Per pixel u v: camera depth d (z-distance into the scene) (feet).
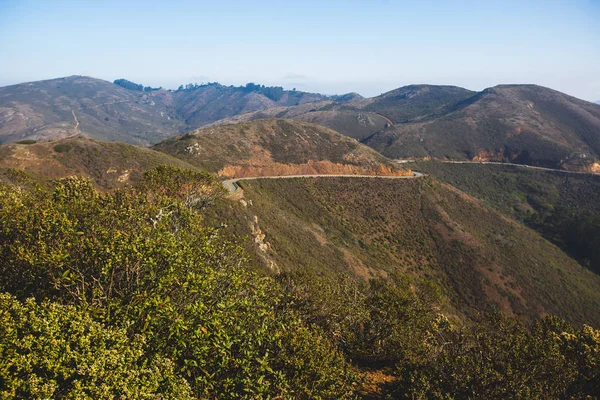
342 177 273.75
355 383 38.99
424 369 43.96
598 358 41.70
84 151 164.45
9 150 151.53
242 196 163.22
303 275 68.03
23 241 32.12
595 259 272.51
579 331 49.65
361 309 63.67
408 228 242.58
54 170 150.20
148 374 23.44
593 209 379.76
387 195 266.36
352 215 239.30
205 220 113.91
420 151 499.51
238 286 34.09
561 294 214.28
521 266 226.58
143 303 26.73
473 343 48.55
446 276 211.82
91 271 30.32
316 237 182.19
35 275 29.01
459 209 273.95
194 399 24.11
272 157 284.00
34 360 20.15
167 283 28.73
